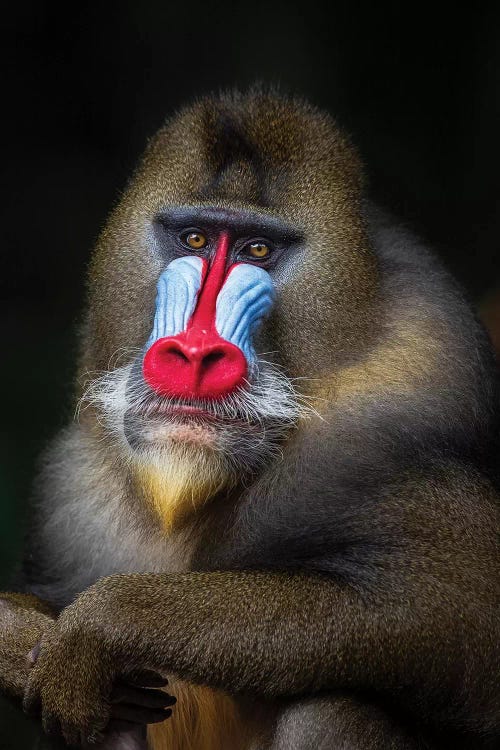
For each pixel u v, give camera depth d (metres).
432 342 10.66
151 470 10.10
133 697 9.73
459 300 11.05
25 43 26.83
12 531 19.05
